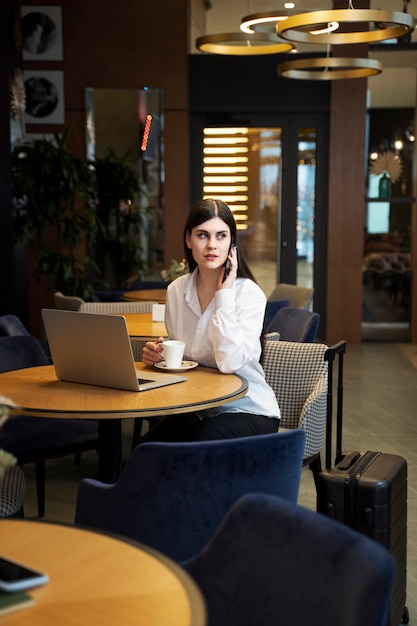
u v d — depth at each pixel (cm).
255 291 337
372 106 1027
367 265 1049
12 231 828
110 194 951
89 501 226
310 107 1014
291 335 507
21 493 300
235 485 212
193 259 351
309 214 1043
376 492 263
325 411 373
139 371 338
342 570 143
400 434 576
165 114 1005
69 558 153
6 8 805
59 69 996
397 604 280
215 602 165
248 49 776
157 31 991
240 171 1039
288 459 217
